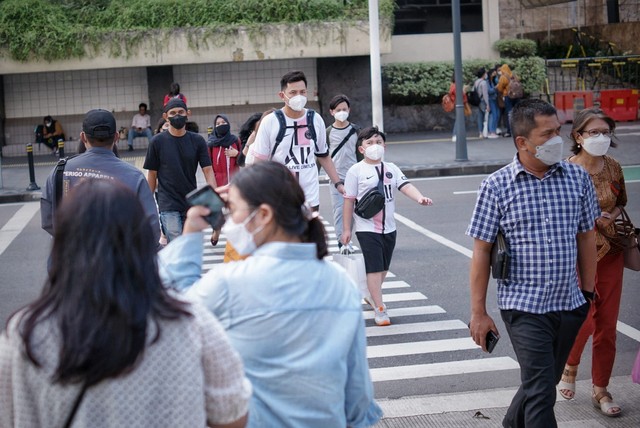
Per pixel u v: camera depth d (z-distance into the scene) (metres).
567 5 29.47
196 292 2.78
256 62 25.25
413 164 18.47
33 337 2.16
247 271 2.80
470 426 5.33
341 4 23.98
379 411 3.14
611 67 28.31
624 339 7.18
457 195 15.11
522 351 4.25
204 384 2.32
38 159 23.44
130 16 23.50
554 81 27.86
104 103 25.17
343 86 24.88
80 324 2.13
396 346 7.21
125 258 2.21
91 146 5.61
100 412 2.17
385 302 8.59
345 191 7.72
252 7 23.72
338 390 2.86
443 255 10.62
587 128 5.33
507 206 4.29
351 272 7.30
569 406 5.65
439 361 6.82
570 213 4.30
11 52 23.05
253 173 2.87
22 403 2.17
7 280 10.11
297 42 23.42
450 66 25.34
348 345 2.87
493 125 23.20
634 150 19.80
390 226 7.77
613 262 5.44
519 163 4.35
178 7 23.53
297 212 2.89
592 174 5.46
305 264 2.85
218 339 2.33
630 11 30.53
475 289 4.41
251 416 2.74
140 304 2.19
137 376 2.18
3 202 16.80
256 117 11.71
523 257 4.29
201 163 8.25
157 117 24.78
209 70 25.22
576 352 5.65
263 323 2.76
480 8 27.19
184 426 2.21
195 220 2.83
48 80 25.02
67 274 2.19
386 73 25.12
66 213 2.24
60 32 23.05
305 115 7.41
